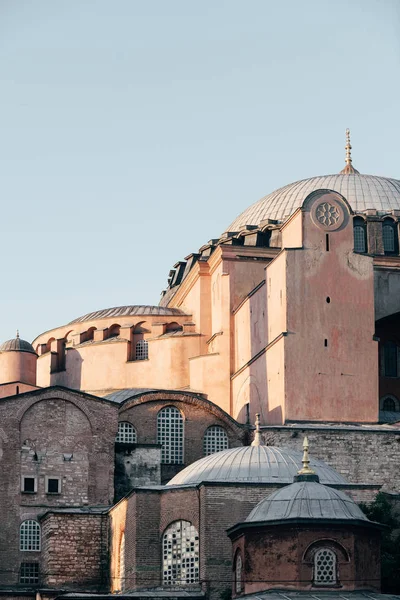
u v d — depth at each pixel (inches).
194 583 3590.1
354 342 4301.2
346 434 4116.6
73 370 5000.0
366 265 4367.6
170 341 4906.5
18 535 4015.8
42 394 4136.3
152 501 3666.3
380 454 4116.6
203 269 4965.6
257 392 4461.1
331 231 4367.6
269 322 4434.1
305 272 4320.9
